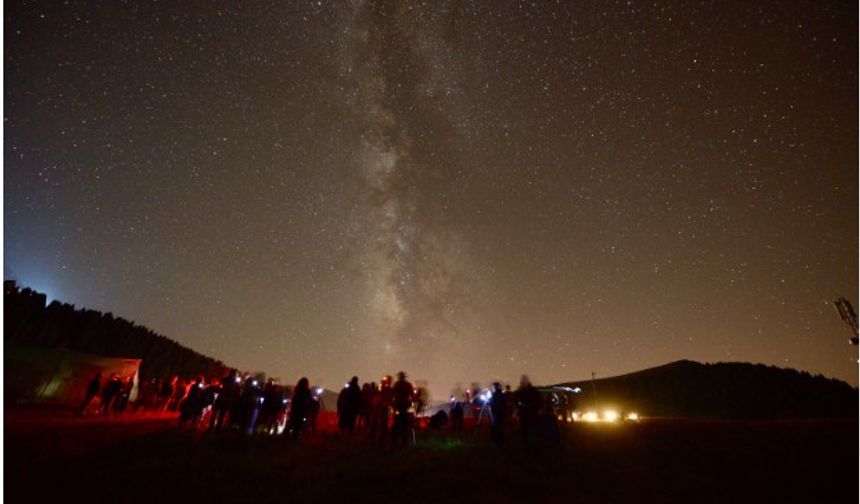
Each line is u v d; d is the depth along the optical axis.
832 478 7.84
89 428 11.10
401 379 11.23
